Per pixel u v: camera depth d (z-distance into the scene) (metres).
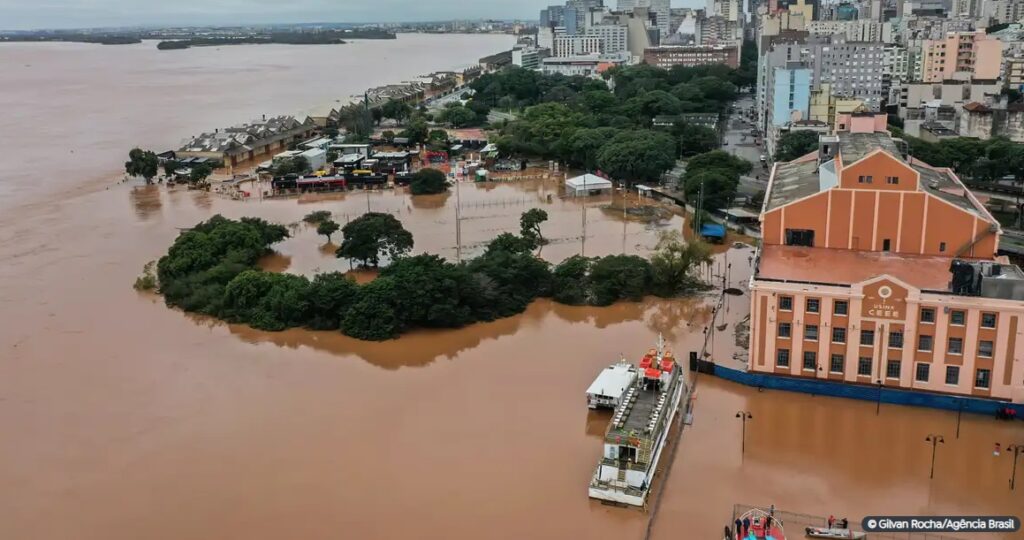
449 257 164.88
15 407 104.50
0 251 175.75
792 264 111.19
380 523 79.12
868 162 112.12
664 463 89.12
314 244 179.00
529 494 83.75
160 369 116.00
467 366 115.94
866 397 102.75
